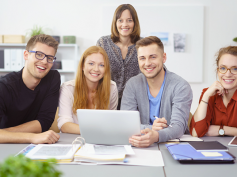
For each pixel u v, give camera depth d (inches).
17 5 155.7
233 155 39.9
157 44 59.4
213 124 64.0
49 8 155.4
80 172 34.0
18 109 61.1
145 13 152.9
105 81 69.4
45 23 155.7
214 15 152.3
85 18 155.2
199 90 155.1
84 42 155.9
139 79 66.4
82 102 68.6
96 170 34.9
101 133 46.2
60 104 67.5
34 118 66.0
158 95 64.0
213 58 153.6
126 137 46.1
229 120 61.9
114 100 75.0
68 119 64.7
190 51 153.1
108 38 88.2
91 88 71.2
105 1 154.5
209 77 154.5
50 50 59.6
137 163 37.5
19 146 47.1
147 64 59.4
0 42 145.9
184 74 154.1
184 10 151.6
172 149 42.2
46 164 17.1
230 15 151.6
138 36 88.0
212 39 153.3
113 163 37.4
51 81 65.2
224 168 35.7
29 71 59.5
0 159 39.2
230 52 57.9
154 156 41.0
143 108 65.2
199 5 151.6
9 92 58.9
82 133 47.3
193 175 33.1
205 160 37.9
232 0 151.0
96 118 45.5
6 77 60.1
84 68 67.8
